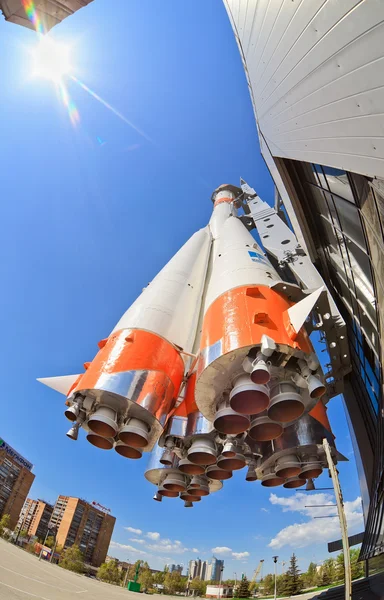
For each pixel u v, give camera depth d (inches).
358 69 150.3
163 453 463.8
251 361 303.1
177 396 422.9
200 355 351.6
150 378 372.8
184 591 3651.6
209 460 397.7
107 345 418.9
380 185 168.7
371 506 471.2
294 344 308.3
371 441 556.1
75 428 357.1
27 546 3218.5
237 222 677.9
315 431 401.7
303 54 230.8
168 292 538.6
